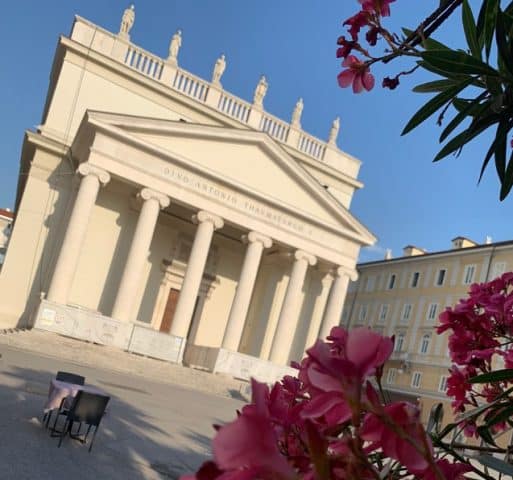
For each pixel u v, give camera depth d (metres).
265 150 31.69
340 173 39.41
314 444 0.53
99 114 27.06
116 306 27.27
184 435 12.05
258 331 34.84
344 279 33.00
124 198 31.39
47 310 25.55
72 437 9.10
